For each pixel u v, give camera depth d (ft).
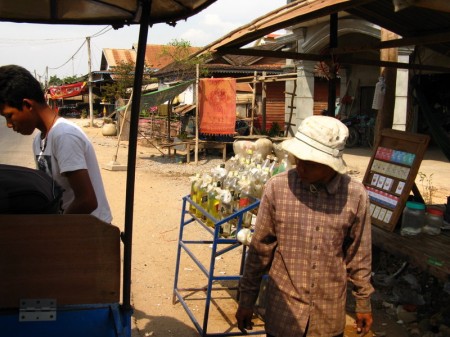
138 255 18.02
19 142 57.77
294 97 51.31
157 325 12.66
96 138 68.08
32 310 6.07
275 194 7.20
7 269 5.97
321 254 6.97
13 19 9.00
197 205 12.85
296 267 7.07
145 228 21.62
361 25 37.19
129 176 7.09
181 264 17.13
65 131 7.90
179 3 7.90
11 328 6.06
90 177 8.54
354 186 7.05
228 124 40.52
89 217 6.08
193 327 12.59
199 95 40.75
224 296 14.57
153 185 31.99
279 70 66.74
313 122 6.78
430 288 14.40
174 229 21.48
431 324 12.29
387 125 22.06
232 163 14.80
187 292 14.76
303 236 7.00
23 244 5.97
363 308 7.34
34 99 7.84
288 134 48.14
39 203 6.35
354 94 58.34
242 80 49.06
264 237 7.44
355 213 7.03
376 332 12.32
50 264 6.05
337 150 6.64
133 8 8.45
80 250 6.11
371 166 15.08
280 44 50.06
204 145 41.91
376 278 15.08
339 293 7.14
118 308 6.27
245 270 7.74
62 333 6.15
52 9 8.59
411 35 17.93
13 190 6.27
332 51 15.75
